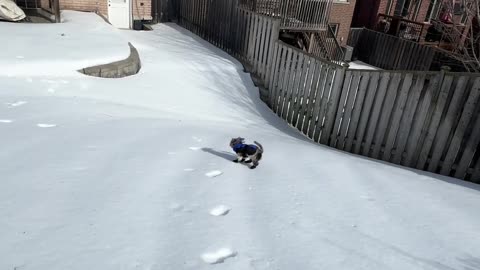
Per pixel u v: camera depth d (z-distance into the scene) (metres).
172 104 7.25
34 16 10.45
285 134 7.25
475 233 3.11
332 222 3.00
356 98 6.72
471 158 5.55
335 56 16.03
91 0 12.62
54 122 4.89
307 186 3.75
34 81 6.55
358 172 4.52
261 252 2.44
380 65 17.45
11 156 3.57
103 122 5.21
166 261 2.22
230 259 2.32
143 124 5.40
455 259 2.64
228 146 4.90
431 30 19.84
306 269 2.30
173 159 4.04
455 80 5.49
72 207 2.72
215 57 10.58
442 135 5.75
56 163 3.52
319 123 7.54
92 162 3.65
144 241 2.40
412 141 6.10
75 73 7.14
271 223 2.85
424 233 3.00
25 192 2.88
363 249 2.63
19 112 5.11
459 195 4.21
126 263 2.16
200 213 2.88
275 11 12.16
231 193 3.33
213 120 6.89
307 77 7.79
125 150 4.14
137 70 8.30
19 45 7.73
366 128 6.75
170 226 2.62
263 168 4.19
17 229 2.37
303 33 14.19
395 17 18.03
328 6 13.29
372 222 3.09
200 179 3.57
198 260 2.27
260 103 9.09
